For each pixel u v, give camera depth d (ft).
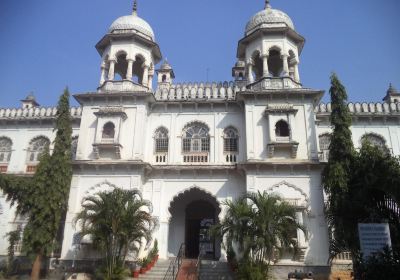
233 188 59.72
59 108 59.52
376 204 38.78
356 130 67.15
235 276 45.83
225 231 45.57
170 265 52.37
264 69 64.69
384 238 32.30
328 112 69.05
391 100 76.59
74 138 71.61
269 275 47.14
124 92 62.75
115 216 46.93
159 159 63.05
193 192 64.08
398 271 26.22
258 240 42.57
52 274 54.80
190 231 66.80
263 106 61.72
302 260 52.49
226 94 66.28
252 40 68.49
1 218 64.85
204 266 51.93
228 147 63.16
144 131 62.28
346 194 45.96
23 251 51.08
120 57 71.15
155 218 52.90
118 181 58.95
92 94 63.31
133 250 52.54
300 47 70.28
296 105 61.41
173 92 67.15
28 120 73.31
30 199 52.80
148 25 72.59
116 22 70.74
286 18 69.26
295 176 57.21
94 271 49.65
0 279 53.31
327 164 52.26
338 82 55.72
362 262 30.71
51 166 55.31
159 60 75.25
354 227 42.78
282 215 44.52
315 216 54.75
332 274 51.57
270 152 58.03
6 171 70.85
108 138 61.00
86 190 58.80
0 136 73.77
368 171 40.93
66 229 56.65
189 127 65.00
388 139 66.23
